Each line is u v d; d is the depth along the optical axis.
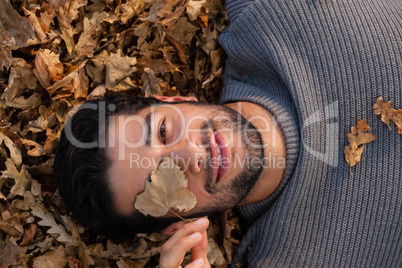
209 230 1.49
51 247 1.32
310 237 1.31
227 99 1.45
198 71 1.59
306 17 1.30
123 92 1.48
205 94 1.60
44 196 1.34
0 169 1.29
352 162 1.23
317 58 1.28
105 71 1.45
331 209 1.28
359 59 1.25
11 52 1.32
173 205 1.15
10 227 1.26
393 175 1.24
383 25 1.27
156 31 1.52
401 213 1.25
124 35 1.47
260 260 1.37
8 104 1.30
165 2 1.47
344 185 1.26
